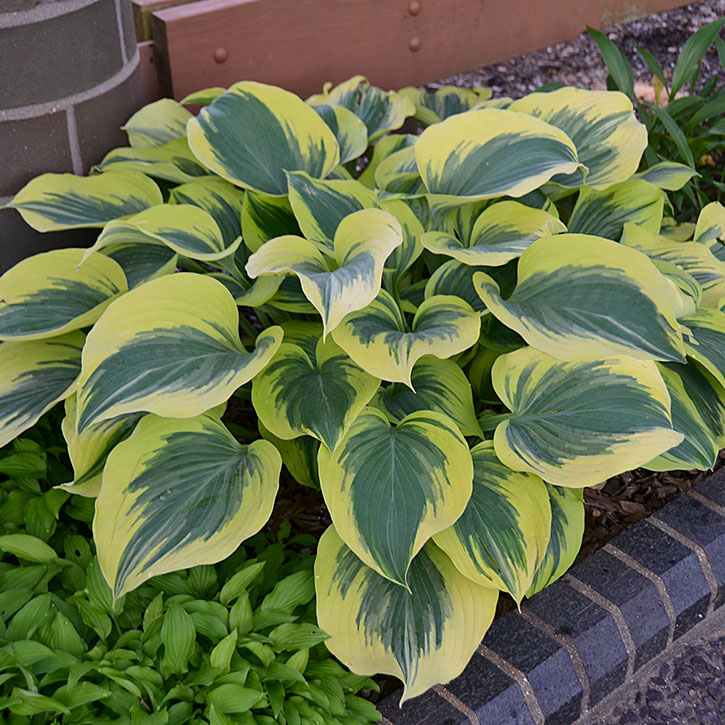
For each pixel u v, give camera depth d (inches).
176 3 89.7
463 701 58.2
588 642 62.7
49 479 67.8
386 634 56.0
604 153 76.9
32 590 57.6
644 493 77.2
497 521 57.6
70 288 65.7
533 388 61.7
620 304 59.8
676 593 67.3
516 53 115.8
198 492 56.2
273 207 71.9
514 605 66.3
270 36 93.4
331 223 67.8
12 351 65.2
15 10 64.9
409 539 54.2
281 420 58.2
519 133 69.0
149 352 56.8
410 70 106.9
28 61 67.2
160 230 65.1
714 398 68.4
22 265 64.9
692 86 104.6
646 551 69.0
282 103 75.1
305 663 54.3
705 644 70.4
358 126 83.8
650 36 147.6
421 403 64.2
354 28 99.0
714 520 71.6
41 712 50.9
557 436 58.5
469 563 56.1
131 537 54.2
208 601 56.8
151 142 78.6
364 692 60.7
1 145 69.2
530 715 59.4
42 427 71.2
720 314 68.6
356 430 58.7
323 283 55.1
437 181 70.6
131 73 77.6
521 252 61.6
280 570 63.1
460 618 56.9
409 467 56.9
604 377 60.1
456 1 106.0
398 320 63.7
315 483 65.4
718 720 64.9
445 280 68.5
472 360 73.4
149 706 52.4
